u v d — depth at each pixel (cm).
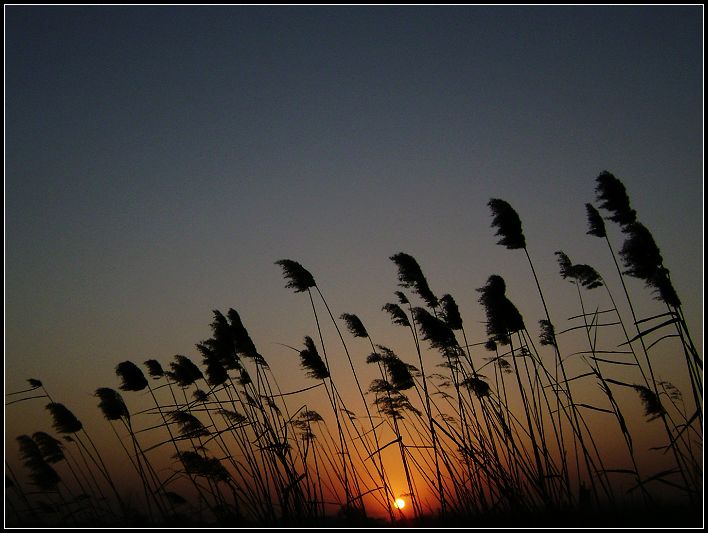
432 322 633
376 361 644
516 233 616
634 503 568
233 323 653
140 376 654
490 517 587
